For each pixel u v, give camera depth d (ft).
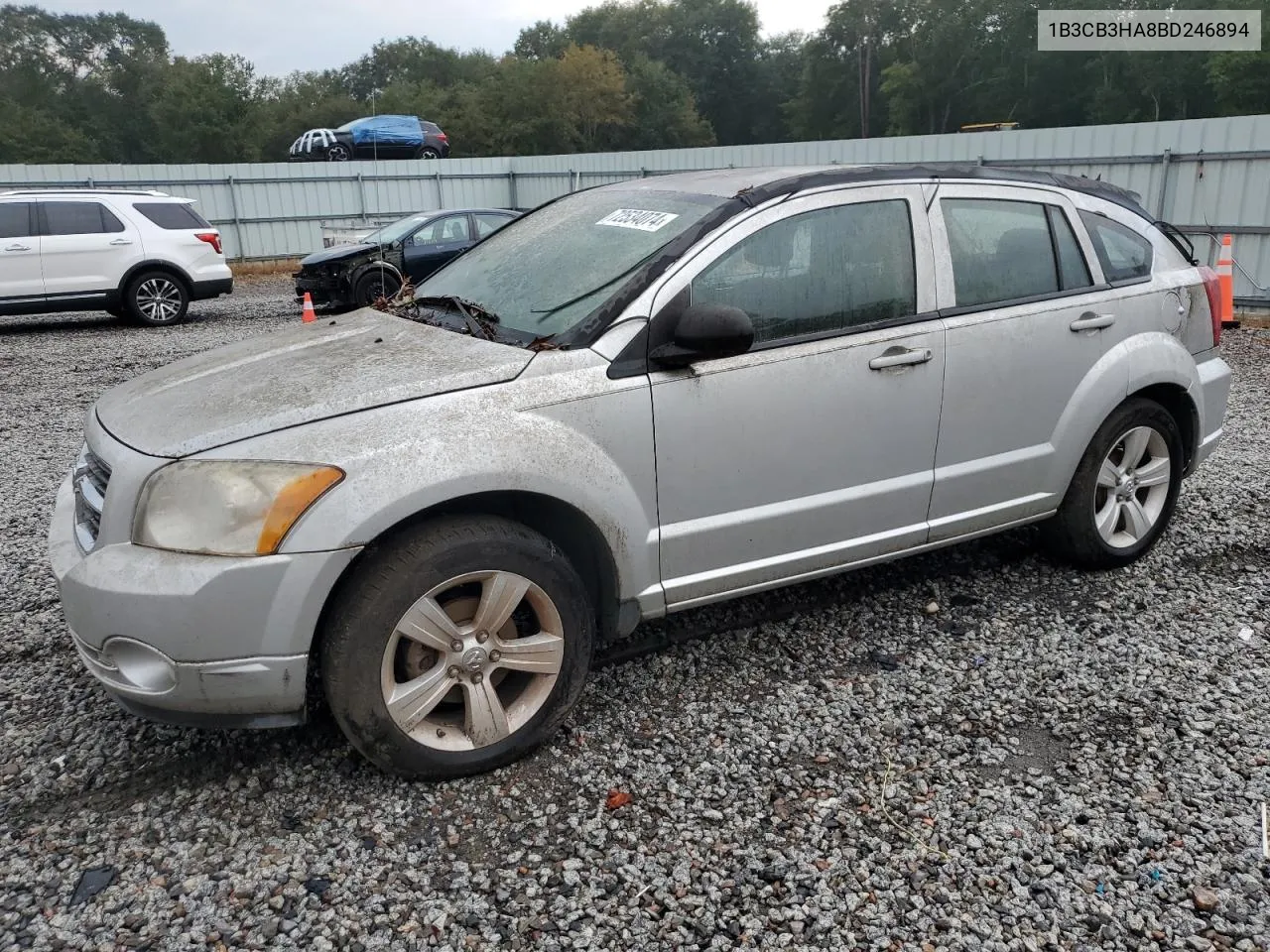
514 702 9.86
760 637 12.52
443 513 9.30
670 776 9.67
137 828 8.91
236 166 76.89
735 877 8.32
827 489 11.32
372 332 11.37
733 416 10.45
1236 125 40.50
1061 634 12.56
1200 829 8.87
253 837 8.79
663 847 8.68
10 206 40.91
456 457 8.89
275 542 8.38
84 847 8.66
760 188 11.01
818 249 11.12
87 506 9.58
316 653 9.02
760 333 10.71
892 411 11.52
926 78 212.23
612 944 7.61
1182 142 42.60
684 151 74.64
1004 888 8.20
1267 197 39.81
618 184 13.19
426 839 8.77
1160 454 14.38
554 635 9.72
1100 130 46.06
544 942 7.61
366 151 89.30
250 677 8.54
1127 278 13.88
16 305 40.86
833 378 11.03
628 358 9.92
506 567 9.24
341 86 259.39
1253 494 17.71
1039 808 9.18
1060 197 13.38
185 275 44.73
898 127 222.69
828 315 11.15
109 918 7.82
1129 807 9.18
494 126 215.72
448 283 12.51
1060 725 10.53
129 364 34.27
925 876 8.33
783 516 11.02
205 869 8.39
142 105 222.28
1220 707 10.84
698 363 10.28
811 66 257.75
